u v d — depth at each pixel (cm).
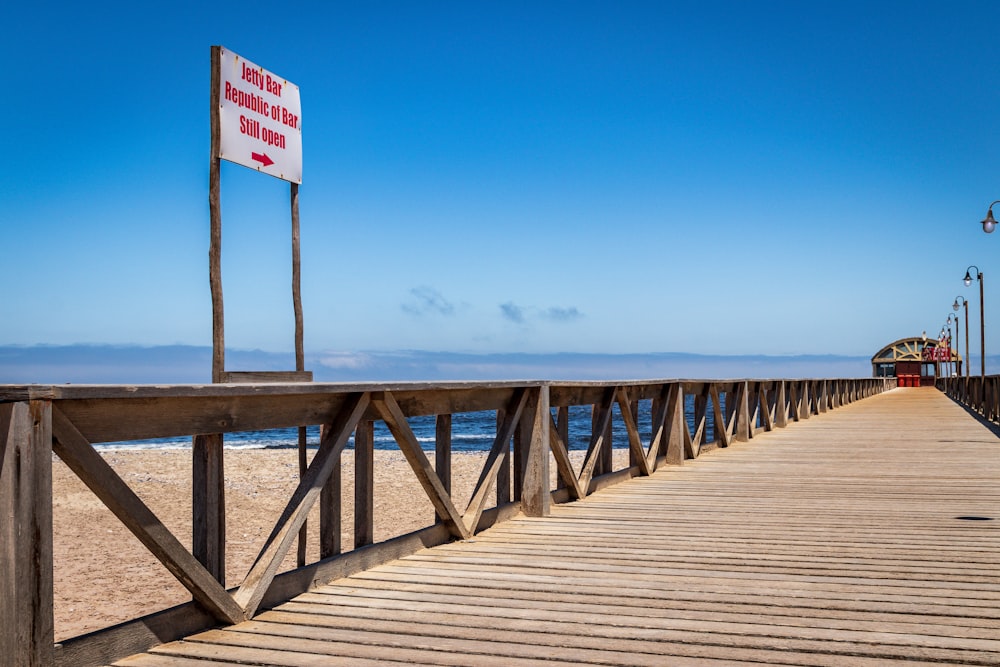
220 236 424
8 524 236
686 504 645
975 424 1678
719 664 279
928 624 324
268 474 1656
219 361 412
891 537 509
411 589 378
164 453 2461
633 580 396
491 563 434
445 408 496
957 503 652
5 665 236
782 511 612
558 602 356
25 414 238
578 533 522
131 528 278
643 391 868
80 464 257
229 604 319
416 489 1282
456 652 291
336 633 312
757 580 397
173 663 278
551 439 627
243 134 448
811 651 292
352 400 399
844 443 1223
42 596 243
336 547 404
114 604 618
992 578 401
